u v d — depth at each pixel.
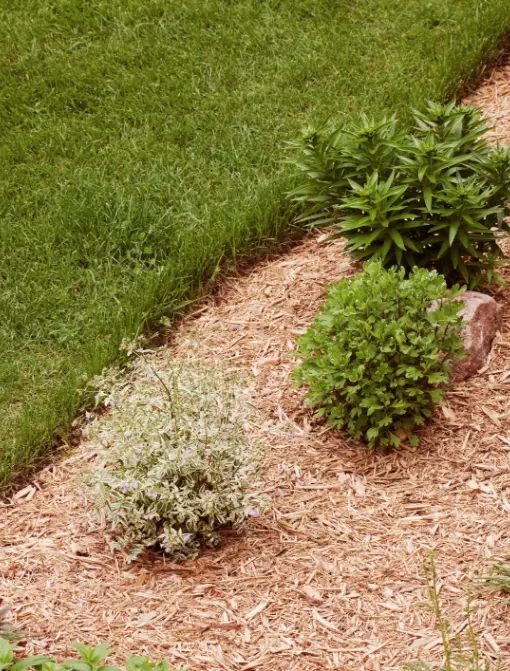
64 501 4.21
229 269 5.00
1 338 4.77
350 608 3.79
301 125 5.60
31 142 5.58
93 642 3.73
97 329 4.76
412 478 4.16
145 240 5.05
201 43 6.08
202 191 5.27
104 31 6.16
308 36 6.12
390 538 3.98
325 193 4.73
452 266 4.66
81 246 5.08
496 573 3.83
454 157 4.68
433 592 3.55
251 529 4.04
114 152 5.52
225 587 3.87
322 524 4.04
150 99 5.77
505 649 3.64
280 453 4.28
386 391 4.25
